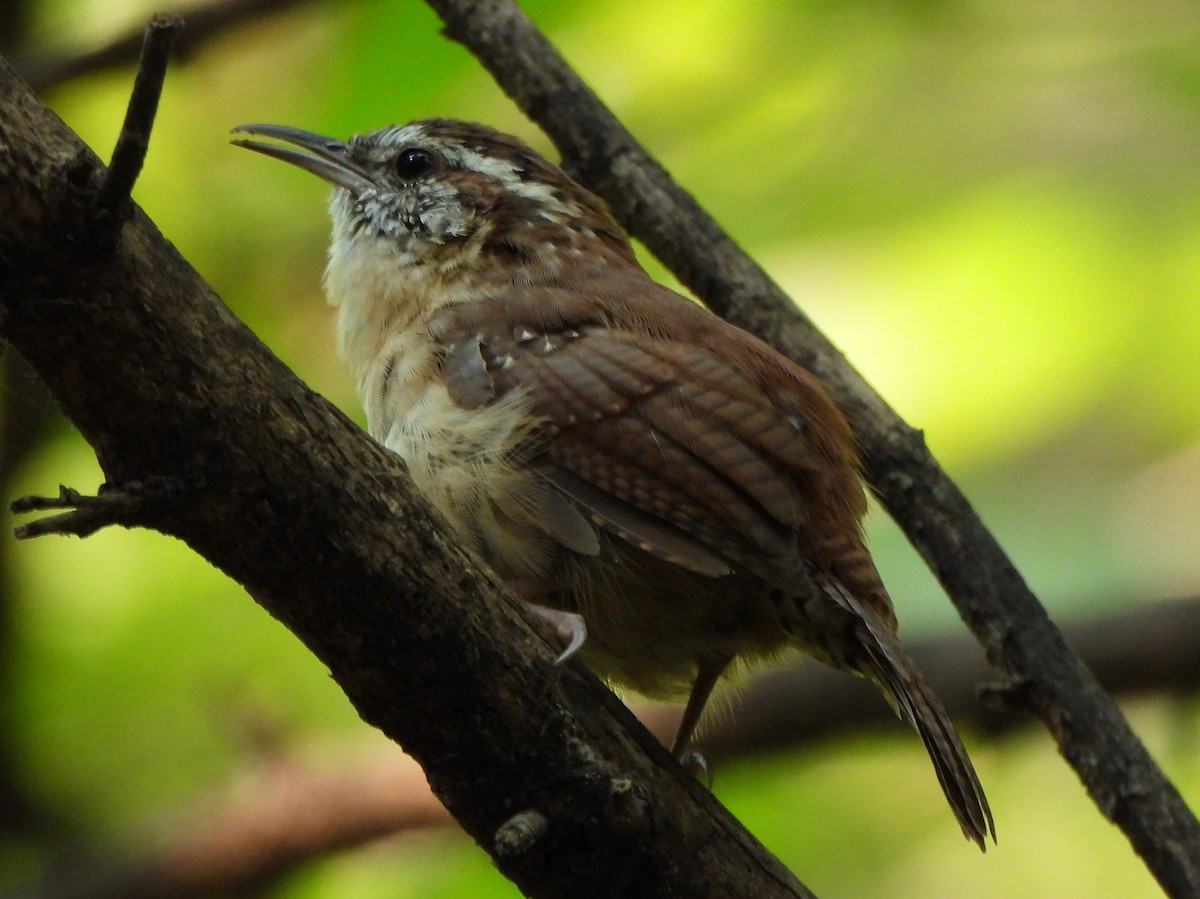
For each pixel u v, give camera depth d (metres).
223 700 11.48
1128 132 11.12
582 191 9.17
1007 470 11.80
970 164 11.18
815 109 11.42
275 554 5.74
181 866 11.15
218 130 11.58
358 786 11.26
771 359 7.72
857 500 7.65
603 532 7.26
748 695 11.30
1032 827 12.17
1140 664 10.97
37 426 10.72
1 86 5.22
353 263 9.12
